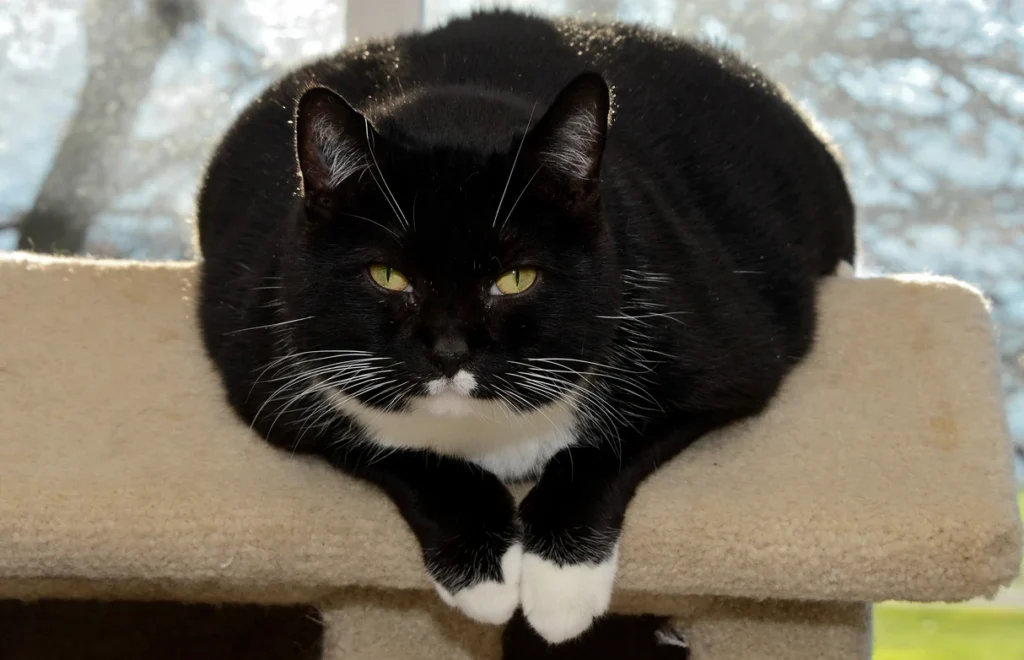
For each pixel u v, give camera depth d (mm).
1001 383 1003
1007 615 1321
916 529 915
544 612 919
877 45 1432
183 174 1519
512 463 965
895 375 1007
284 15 1481
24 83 1508
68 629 1045
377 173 925
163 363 1025
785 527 920
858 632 1028
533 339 927
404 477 946
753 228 1056
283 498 942
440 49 1087
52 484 939
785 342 1016
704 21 1438
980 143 1442
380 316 929
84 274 1077
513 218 923
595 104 913
